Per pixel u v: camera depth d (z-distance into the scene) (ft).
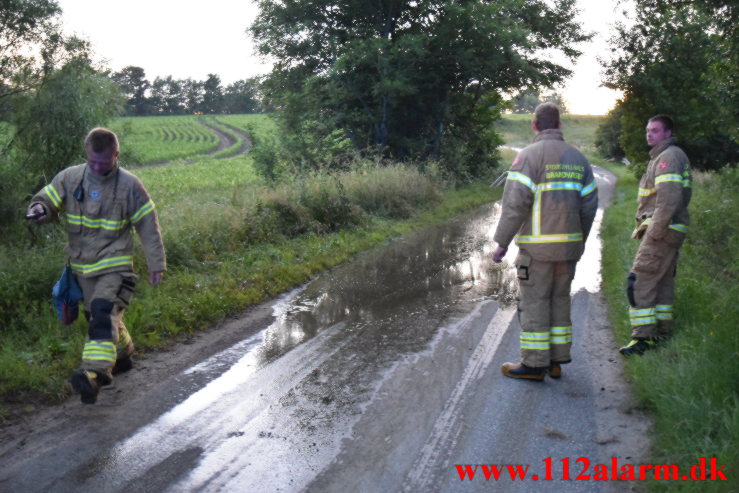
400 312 21.04
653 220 15.14
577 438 11.83
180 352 16.85
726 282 20.07
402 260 30.32
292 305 22.09
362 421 12.60
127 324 17.46
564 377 14.94
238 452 11.28
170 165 121.90
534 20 75.05
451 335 18.40
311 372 15.38
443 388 14.32
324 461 10.98
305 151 58.34
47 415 12.75
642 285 15.69
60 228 23.39
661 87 64.23
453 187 63.31
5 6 27.48
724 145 68.64
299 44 68.18
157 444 11.57
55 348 15.79
